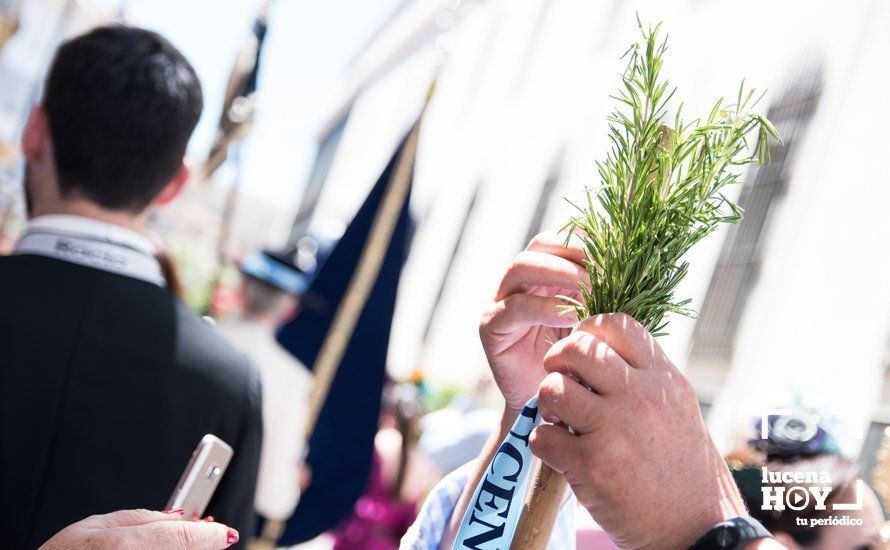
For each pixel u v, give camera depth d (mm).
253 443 1739
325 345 3883
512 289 1052
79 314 1591
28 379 1532
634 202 874
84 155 1654
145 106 1672
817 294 6859
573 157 12773
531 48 16219
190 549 987
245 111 3785
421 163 20516
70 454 1537
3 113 5062
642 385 811
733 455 1774
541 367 1090
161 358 1635
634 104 886
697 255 8367
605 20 13266
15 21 4559
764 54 8539
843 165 7102
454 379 14094
